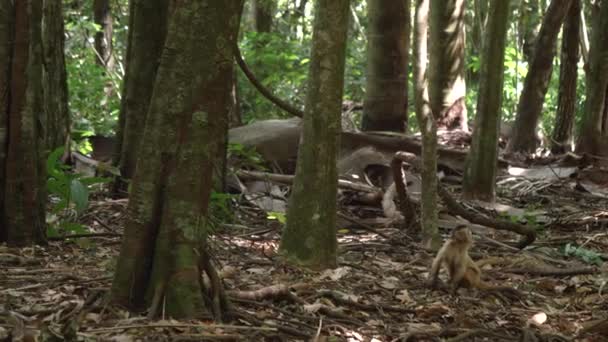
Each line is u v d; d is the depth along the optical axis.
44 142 7.52
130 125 9.52
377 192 10.60
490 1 10.61
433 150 8.61
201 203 5.18
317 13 7.08
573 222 10.39
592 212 10.86
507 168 13.46
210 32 5.09
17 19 7.06
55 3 10.35
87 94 16.20
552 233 10.11
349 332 5.38
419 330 5.61
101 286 5.85
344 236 9.35
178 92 5.10
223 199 8.87
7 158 7.18
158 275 5.11
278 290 5.84
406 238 9.18
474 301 6.52
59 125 10.54
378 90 13.40
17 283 6.02
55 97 10.38
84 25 17.56
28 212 7.28
